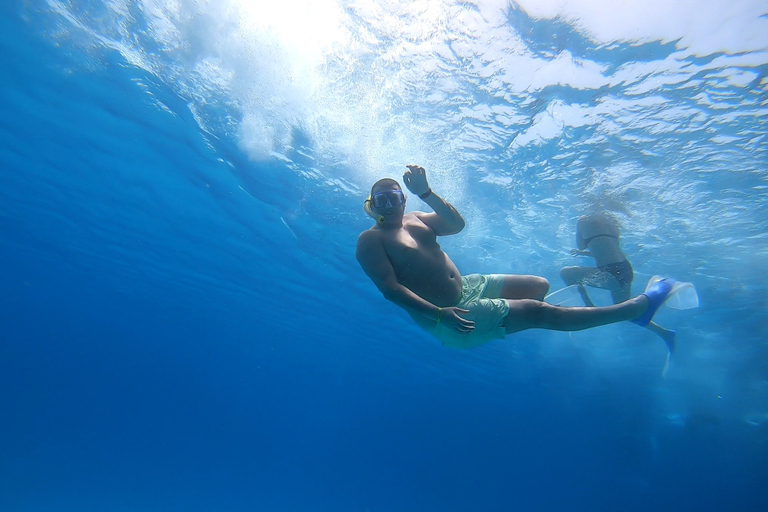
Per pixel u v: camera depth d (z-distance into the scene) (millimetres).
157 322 45688
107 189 16812
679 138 9172
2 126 13852
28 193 19062
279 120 11047
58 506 40000
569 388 35469
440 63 8445
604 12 7070
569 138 9703
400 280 4188
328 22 8133
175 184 15391
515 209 12516
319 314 27953
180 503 57500
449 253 15672
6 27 9609
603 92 8461
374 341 31500
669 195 10820
